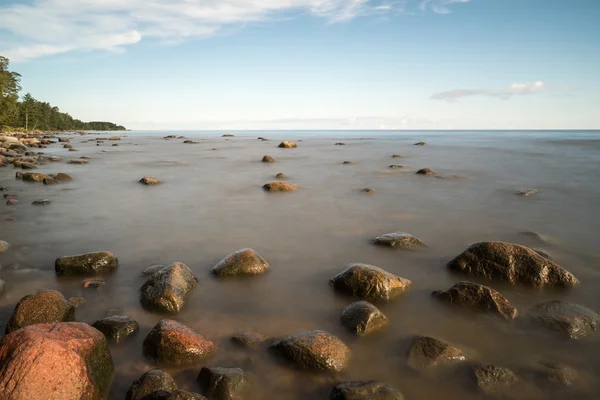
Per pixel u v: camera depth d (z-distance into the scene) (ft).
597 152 116.78
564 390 13.99
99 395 13.17
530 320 18.67
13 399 11.52
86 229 34.45
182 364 15.16
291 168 80.18
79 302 20.02
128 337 17.03
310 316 19.27
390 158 100.99
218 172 74.23
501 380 14.28
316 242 30.96
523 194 49.88
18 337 12.96
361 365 15.38
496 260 23.38
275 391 13.94
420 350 15.80
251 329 17.98
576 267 25.66
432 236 32.53
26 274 24.04
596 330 17.79
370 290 20.95
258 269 24.39
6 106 271.49
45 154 115.65
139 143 190.19
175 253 28.30
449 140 220.02
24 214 39.86
